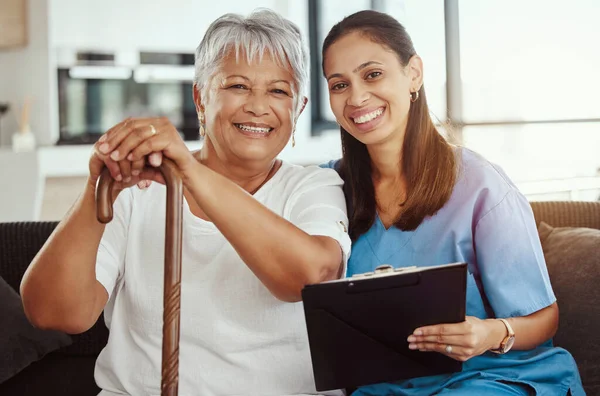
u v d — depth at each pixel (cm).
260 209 127
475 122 324
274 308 146
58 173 459
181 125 495
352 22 159
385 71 157
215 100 150
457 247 154
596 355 170
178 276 104
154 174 119
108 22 477
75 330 140
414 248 157
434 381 148
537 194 285
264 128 150
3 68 477
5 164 445
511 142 319
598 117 298
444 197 155
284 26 151
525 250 153
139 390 147
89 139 480
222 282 146
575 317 176
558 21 310
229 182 124
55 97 476
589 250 182
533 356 152
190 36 494
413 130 161
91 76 479
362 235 164
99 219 116
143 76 485
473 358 149
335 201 152
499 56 324
